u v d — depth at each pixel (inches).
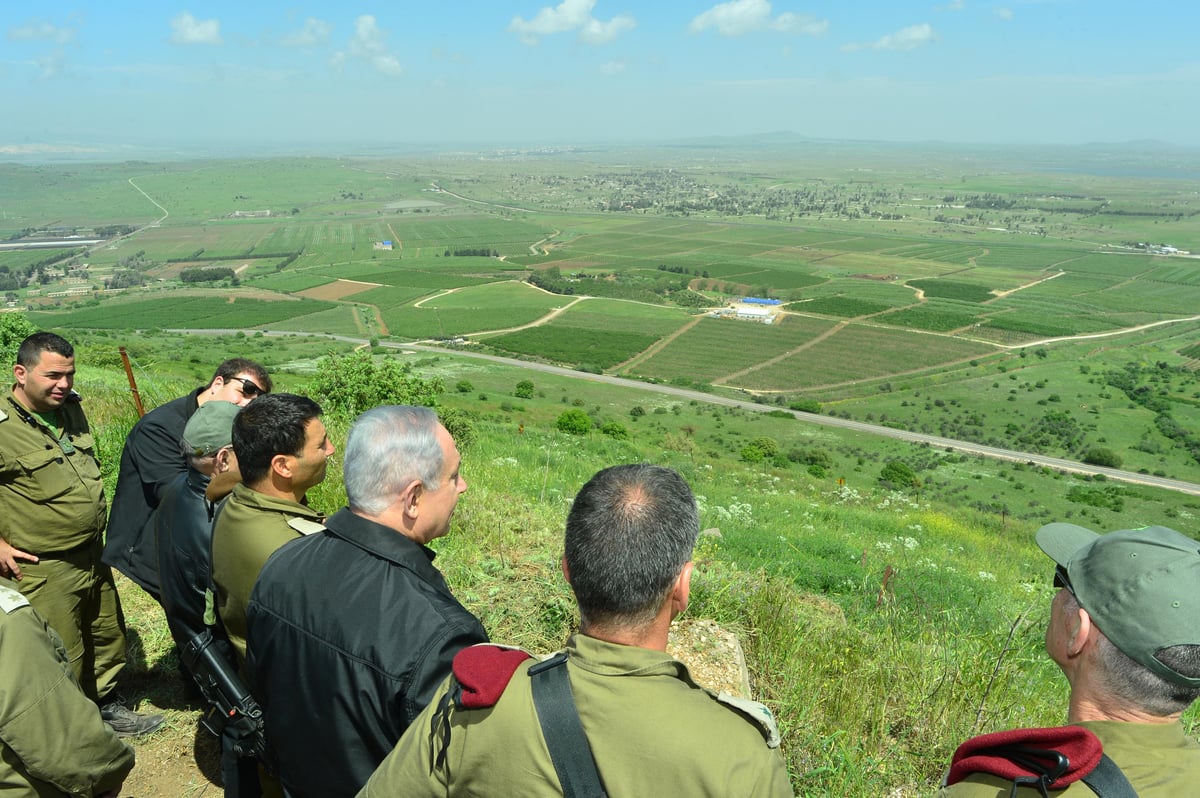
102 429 310.7
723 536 394.9
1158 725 62.0
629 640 65.8
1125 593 62.2
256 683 94.1
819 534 513.0
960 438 3289.9
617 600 64.2
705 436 2768.2
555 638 161.5
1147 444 3198.8
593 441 1013.2
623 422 2770.7
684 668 64.9
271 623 89.2
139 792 132.9
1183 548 63.3
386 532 90.4
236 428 109.0
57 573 138.3
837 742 142.3
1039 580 481.1
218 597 111.7
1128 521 2112.5
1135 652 60.6
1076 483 2591.0
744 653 170.6
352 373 645.9
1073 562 69.5
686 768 56.9
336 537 91.9
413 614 83.6
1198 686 59.2
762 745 60.4
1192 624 59.1
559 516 272.4
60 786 87.5
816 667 170.7
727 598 196.5
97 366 936.3
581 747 59.2
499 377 3686.0
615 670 62.2
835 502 829.2
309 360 3540.8
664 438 1676.9
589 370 4298.7
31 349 135.6
